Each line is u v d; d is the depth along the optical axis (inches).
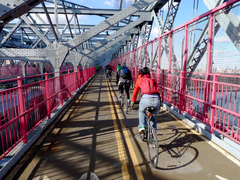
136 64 577.9
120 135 171.2
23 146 138.0
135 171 112.5
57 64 369.4
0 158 106.9
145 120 141.8
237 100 159.2
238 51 153.3
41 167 118.0
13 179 106.0
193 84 198.5
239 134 133.6
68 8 686.5
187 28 232.4
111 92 453.4
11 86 822.5
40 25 702.5
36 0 168.6
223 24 170.6
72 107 291.3
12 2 164.4
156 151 110.6
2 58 553.6
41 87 190.9
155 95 131.5
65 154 135.3
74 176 107.7
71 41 365.1
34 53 363.9
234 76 142.4
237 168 115.1
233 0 147.2
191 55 230.7
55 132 180.5
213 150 139.8
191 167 116.4
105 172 111.6
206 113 175.3
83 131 182.7
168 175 108.1
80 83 518.3
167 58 307.7
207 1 278.7
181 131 181.0
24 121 140.8
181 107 227.6
